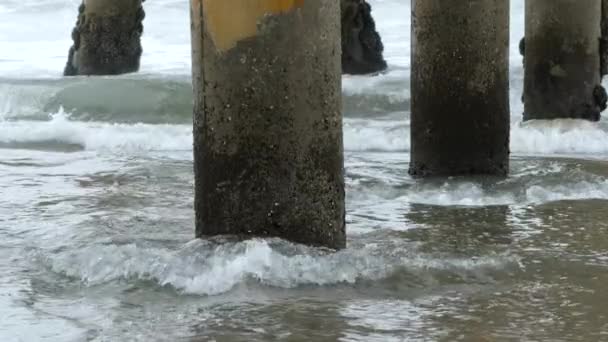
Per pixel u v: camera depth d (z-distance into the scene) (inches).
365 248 980.6
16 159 1632.6
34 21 4212.6
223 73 909.8
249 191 921.5
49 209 1208.2
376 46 2704.2
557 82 1887.3
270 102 904.9
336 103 932.0
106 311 802.2
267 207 922.1
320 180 930.1
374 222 1136.2
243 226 928.3
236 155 917.8
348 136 1835.6
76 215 1168.2
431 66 1386.6
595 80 1898.4
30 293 853.8
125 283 874.1
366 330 754.2
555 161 1562.5
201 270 887.1
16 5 4434.1
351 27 2667.3
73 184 1390.3
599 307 810.8
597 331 752.3
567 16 1866.4
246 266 885.2
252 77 902.4
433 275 898.7
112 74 2751.0
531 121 1899.6
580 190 1312.7
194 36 929.5
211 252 914.1
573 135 1781.5
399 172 1478.8
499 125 1397.6
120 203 1243.8
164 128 1962.4
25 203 1246.9
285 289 852.0
